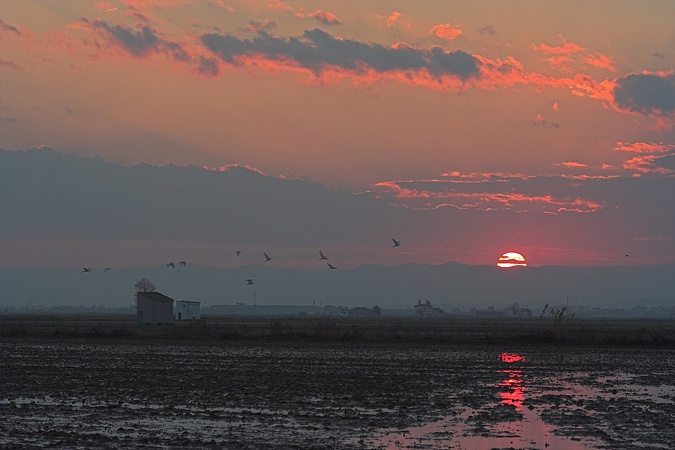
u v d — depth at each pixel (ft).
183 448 207.82
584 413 270.67
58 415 261.24
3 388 332.39
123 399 300.20
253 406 282.77
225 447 209.26
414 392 326.44
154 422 248.11
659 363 487.20
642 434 231.09
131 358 493.36
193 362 465.47
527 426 243.81
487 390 337.11
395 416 261.44
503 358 515.91
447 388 342.23
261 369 422.82
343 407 281.54
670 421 253.85
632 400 307.78
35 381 359.46
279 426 240.94
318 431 233.14
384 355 531.50
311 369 424.05
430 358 509.35
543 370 434.30
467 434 230.48
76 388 333.62
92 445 211.20
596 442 219.61
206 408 278.05
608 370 437.99
